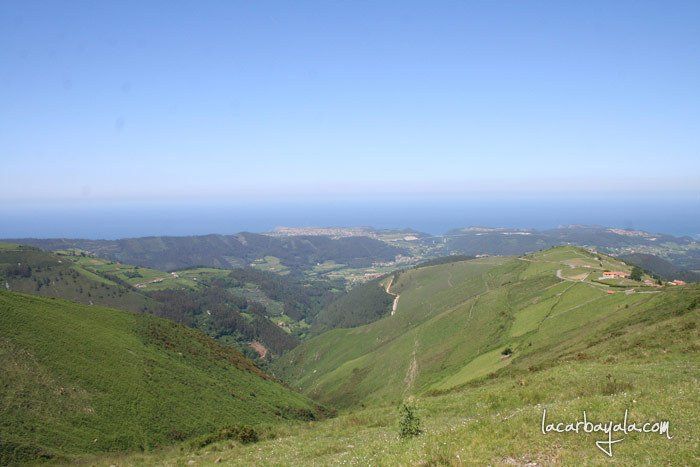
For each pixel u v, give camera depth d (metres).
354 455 23.27
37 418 41.41
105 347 61.78
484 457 17.44
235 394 69.56
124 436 45.12
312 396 146.12
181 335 88.38
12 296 64.56
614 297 80.31
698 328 40.53
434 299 193.88
